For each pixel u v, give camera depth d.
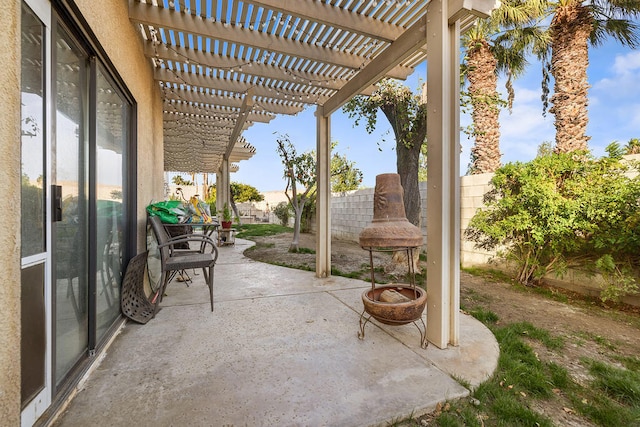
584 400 1.70
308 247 7.42
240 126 5.66
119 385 1.63
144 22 2.67
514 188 4.45
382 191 2.45
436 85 2.21
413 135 5.18
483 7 2.04
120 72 2.31
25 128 1.18
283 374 1.78
